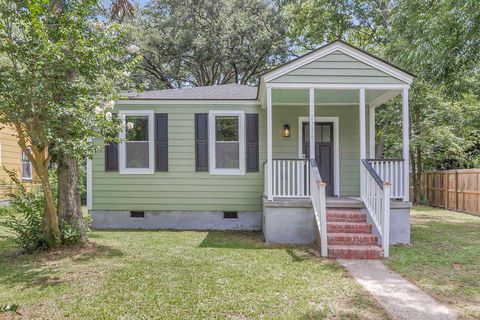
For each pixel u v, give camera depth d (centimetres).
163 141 889
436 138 1362
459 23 752
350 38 1891
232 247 657
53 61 488
